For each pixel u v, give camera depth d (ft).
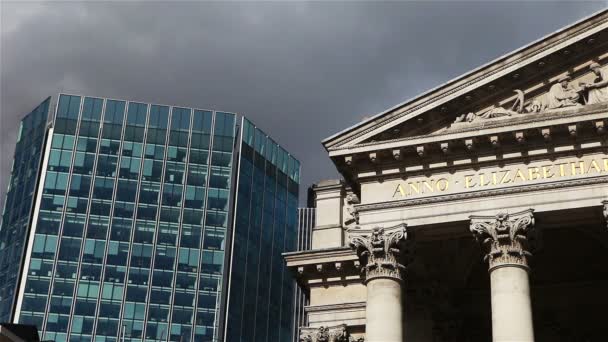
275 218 488.02
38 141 465.47
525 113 153.79
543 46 154.10
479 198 151.23
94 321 420.36
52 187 444.55
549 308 189.67
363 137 160.25
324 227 199.21
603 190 144.77
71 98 465.06
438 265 175.42
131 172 451.53
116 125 460.96
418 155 155.84
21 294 422.00
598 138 147.64
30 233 436.76
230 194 459.32
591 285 188.96
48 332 415.44
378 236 153.58
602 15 151.94
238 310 444.14
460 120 157.99
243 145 477.36
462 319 181.98
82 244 433.89
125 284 429.79
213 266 442.09
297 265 195.21
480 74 156.76
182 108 471.62
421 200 154.10
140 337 420.77
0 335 243.81
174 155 460.14
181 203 450.71
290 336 480.64
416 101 159.22
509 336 139.74
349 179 165.07
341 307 190.60
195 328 428.15
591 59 154.20
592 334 186.39
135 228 440.86
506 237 146.20
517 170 151.12
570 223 149.59
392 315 148.97
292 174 510.17
